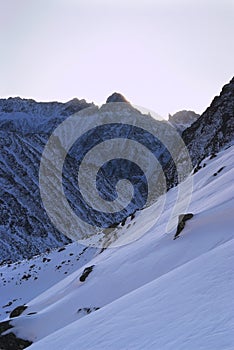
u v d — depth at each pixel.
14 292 39.06
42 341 11.52
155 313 9.34
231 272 9.79
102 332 9.66
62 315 20.11
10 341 19.16
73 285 24.80
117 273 21.39
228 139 81.38
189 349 6.61
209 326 7.30
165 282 11.57
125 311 10.59
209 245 18.16
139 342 7.98
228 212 20.66
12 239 76.38
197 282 10.11
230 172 33.44
